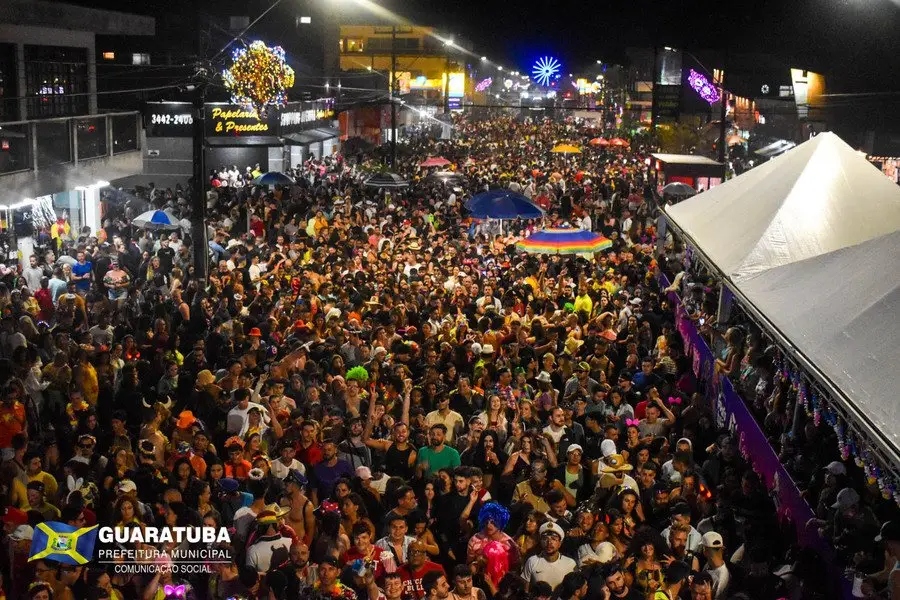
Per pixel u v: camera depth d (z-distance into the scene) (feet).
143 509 26.76
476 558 25.72
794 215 39.70
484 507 26.00
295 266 61.77
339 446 31.63
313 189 109.91
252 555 25.22
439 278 58.03
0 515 28.09
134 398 37.35
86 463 30.07
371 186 103.09
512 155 180.14
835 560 24.88
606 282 57.41
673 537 26.30
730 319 43.11
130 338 43.93
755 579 25.79
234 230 86.43
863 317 25.44
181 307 51.21
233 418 34.88
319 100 155.22
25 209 76.59
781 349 28.07
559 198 110.93
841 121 106.22
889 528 22.91
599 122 329.52
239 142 121.49
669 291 59.82
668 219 53.47
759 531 28.25
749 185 47.44
